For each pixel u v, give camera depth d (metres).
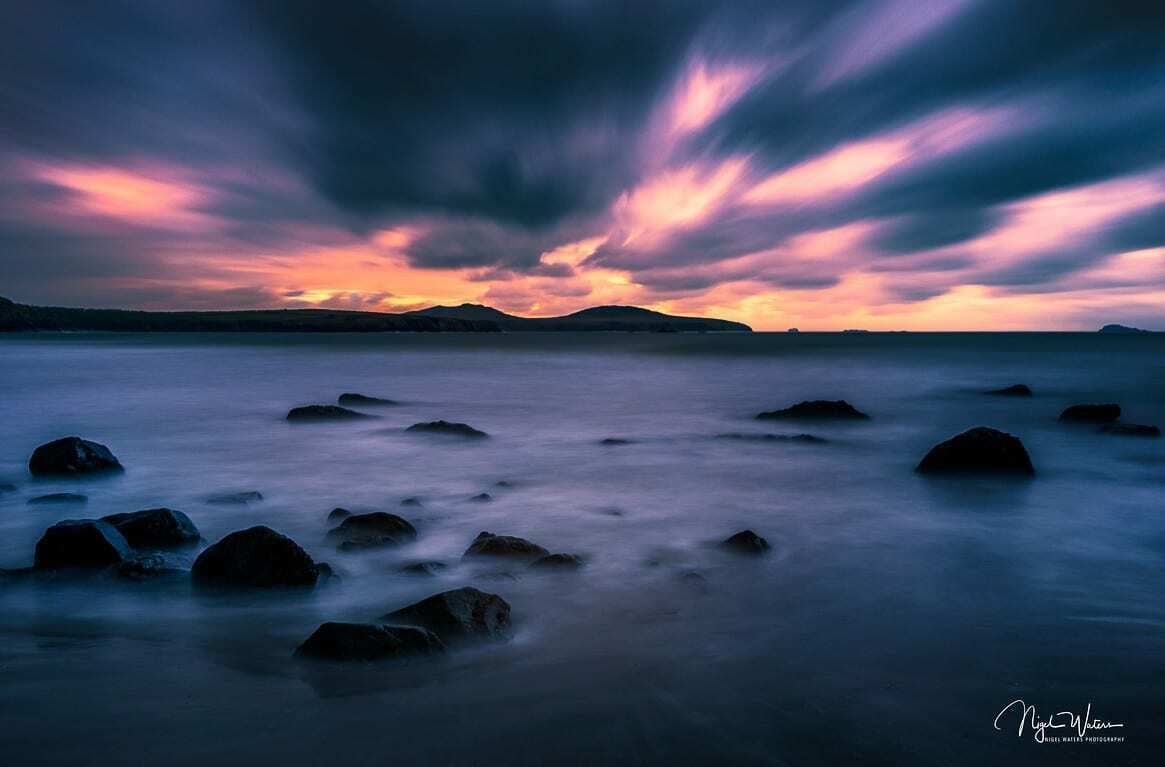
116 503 10.68
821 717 4.16
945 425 20.81
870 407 26.53
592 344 127.00
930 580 7.07
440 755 3.72
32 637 5.41
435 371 46.59
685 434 18.70
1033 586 6.89
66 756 3.69
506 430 19.59
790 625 5.76
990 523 9.61
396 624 5.20
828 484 12.34
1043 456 15.08
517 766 3.62
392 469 13.75
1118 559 7.88
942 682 4.66
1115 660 5.04
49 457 12.62
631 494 11.49
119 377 38.53
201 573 6.64
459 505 10.56
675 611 6.09
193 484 12.23
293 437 17.92
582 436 18.38
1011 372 46.25
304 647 4.98
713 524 9.50
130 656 5.05
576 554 7.89
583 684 4.59
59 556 6.88
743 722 4.09
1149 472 13.15
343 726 4.02
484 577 6.97
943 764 3.68
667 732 3.97
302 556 6.66
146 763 3.62
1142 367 52.38
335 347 96.25
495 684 4.57
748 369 50.88
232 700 4.33
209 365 50.28
